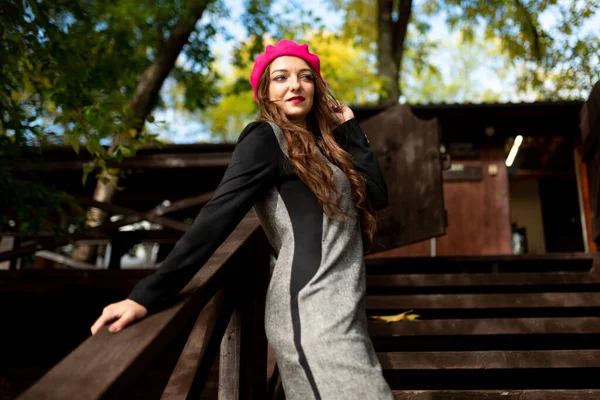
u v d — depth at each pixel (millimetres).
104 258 9898
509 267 4672
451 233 7918
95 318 5215
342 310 1333
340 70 11938
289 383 1320
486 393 2604
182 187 9234
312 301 1339
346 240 1464
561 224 12758
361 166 1680
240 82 10523
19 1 3061
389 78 10516
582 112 4332
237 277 2002
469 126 8266
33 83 3639
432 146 5246
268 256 2350
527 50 9555
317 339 1288
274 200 1494
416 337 3730
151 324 1196
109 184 8070
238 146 1479
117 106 3668
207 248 1292
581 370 3395
